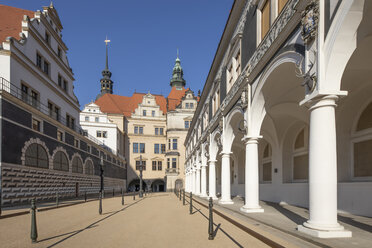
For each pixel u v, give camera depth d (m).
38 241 6.18
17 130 16.69
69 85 29.61
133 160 54.47
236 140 20.45
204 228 7.46
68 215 11.52
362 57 7.11
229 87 14.20
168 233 6.84
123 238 6.32
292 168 14.98
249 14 10.42
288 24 6.54
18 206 15.85
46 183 20.20
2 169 15.13
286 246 4.66
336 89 5.16
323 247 4.55
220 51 15.34
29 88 20.52
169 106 61.25
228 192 14.17
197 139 29.23
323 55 5.28
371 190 8.59
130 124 56.03
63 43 28.30
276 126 14.84
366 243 4.61
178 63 71.81
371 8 4.52
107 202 19.72
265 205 13.46
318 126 5.35
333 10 5.04
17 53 18.95
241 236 6.24
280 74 7.96
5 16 23.75
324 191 5.18
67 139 24.70
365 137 9.44
